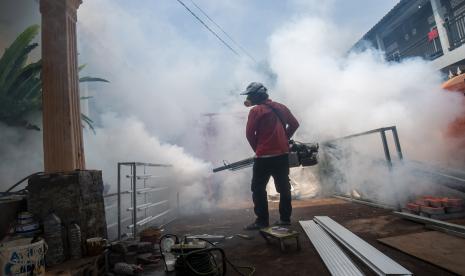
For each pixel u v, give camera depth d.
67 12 2.85
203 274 1.86
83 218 2.42
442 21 8.07
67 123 2.71
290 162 3.71
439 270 1.90
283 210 3.60
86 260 2.20
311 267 2.18
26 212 2.24
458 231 2.61
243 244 2.98
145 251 2.64
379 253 2.25
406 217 3.39
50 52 2.77
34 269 1.77
